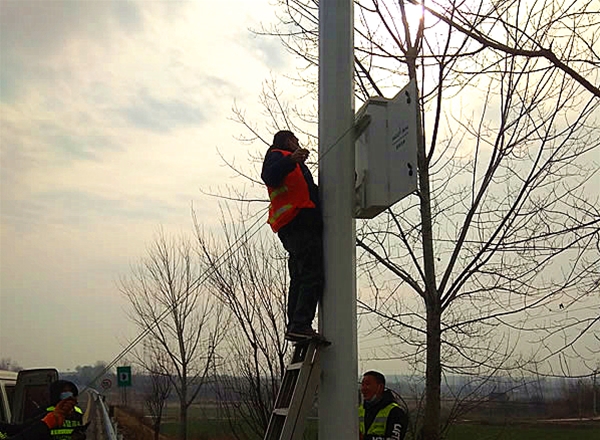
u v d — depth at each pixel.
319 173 3.96
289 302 4.12
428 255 7.04
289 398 3.82
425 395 7.04
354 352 3.70
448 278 7.02
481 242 6.95
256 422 10.91
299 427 3.54
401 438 5.30
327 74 3.95
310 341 3.67
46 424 5.23
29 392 8.60
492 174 6.99
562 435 9.27
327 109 3.92
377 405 5.47
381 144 3.73
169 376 17.98
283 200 4.01
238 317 11.22
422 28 6.90
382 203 3.66
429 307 7.00
